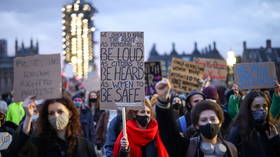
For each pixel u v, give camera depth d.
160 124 5.87
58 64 5.71
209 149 5.52
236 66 7.41
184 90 12.21
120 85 6.37
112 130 7.33
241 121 6.27
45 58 5.75
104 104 6.35
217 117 5.62
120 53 6.41
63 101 5.51
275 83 7.09
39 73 5.74
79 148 5.44
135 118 6.47
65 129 5.50
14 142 5.43
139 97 6.34
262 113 6.25
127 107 6.28
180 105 8.98
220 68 15.05
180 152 5.86
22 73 5.78
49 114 5.44
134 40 6.43
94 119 13.06
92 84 15.53
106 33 6.43
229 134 6.37
